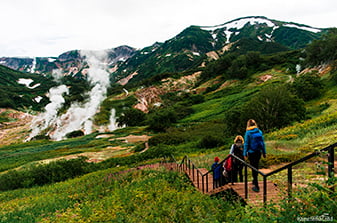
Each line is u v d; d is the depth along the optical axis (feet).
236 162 24.63
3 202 52.70
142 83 556.92
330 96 167.63
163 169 50.16
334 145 11.34
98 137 234.17
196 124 222.28
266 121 98.27
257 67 426.10
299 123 91.97
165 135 148.97
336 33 350.64
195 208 18.79
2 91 598.34
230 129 114.93
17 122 437.99
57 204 36.86
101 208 26.23
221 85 404.98
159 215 19.10
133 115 319.47
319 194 10.66
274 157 43.24
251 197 18.42
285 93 100.48
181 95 431.84
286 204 11.36
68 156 141.69
